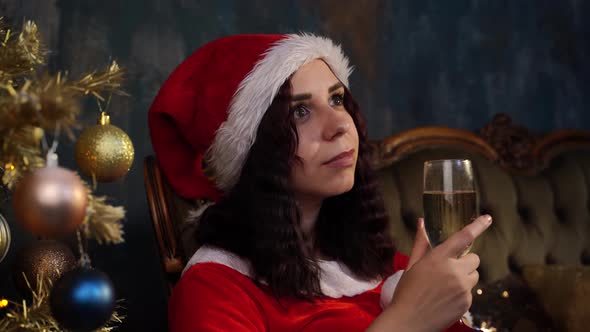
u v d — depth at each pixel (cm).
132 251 169
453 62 219
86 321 60
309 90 106
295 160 105
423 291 84
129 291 168
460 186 87
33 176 58
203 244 112
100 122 74
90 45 165
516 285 176
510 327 164
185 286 99
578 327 156
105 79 69
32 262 74
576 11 239
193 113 116
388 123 207
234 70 111
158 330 172
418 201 178
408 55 212
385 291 107
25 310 65
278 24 193
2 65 70
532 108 229
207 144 116
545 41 233
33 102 55
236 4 188
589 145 213
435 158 186
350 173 106
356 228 119
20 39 71
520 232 188
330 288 109
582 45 239
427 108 214
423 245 103
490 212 186
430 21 216
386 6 209
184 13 180
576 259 196
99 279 61
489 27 225
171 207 132
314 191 106
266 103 105
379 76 207
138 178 170
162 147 124
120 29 170
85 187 61
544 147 206
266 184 104
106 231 63
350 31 203
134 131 170
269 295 104
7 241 72
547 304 165
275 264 102
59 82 59
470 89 221
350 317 104
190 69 119
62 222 58
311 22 198
